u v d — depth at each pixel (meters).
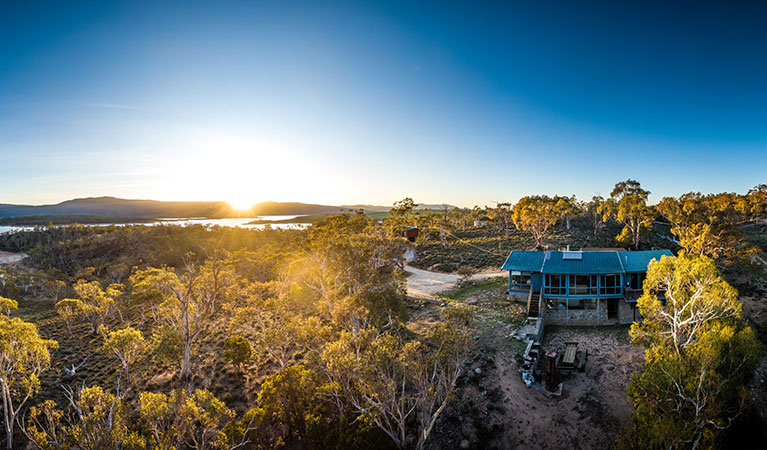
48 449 18.78
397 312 34.12
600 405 26.83
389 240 51.50
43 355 28.02
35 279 87.19
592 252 43.06
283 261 67.75
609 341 35.16
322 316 44.28
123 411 20.20
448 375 24.22
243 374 34.06
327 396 25.42
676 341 23.50
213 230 170.00
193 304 38.34
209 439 22.62
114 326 50.53
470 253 76.56
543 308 39.47
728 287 23.25
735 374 21.09
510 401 27.56
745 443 20.84
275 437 24.78
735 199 109.50
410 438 24.72
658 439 18.20
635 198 91.56
